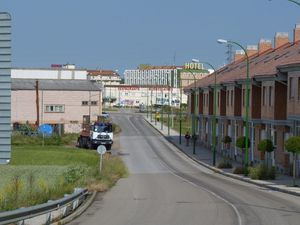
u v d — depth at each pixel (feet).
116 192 123.65
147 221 74.54
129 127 438.81
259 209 89.81
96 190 124.57
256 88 201.16
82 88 383.04
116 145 315.37
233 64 311.68
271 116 178.19
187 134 317.22
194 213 84.28
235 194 118.21
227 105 252.42
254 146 205.98
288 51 213.25
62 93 377.30
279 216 80.69
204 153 279.90
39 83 381.60
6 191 75.05
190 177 177.99
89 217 79.20
